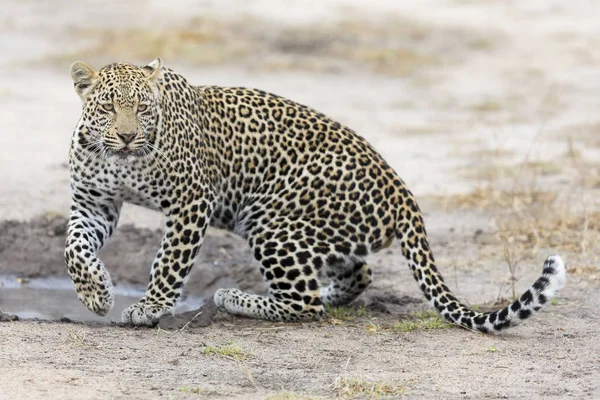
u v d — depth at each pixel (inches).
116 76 410.0
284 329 426.6
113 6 1411.2
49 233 595.8
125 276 565.3
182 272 433.1
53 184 689.0
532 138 864.3
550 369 374.9
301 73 1124.5
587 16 1425.9
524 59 1219.2
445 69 1174.3
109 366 360.8
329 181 444.5
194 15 1334.9
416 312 461.7
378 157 457.4
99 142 413.1
